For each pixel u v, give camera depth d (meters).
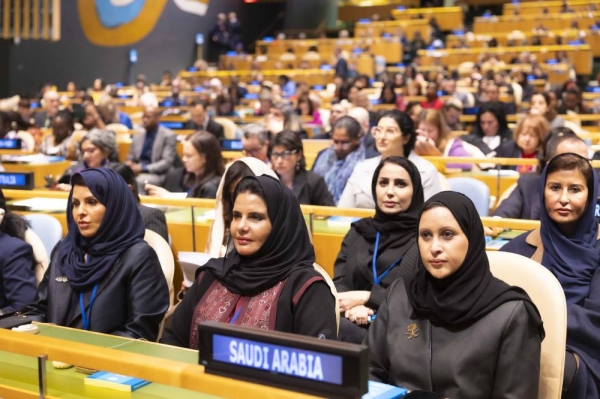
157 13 24.31
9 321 2.60
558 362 2.71
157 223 4.49
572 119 11.49
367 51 23.84
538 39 23.41
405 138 5.09
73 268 3.26
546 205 3.30
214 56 26.69
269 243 2.73
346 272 3.92
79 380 2.34
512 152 7.07
